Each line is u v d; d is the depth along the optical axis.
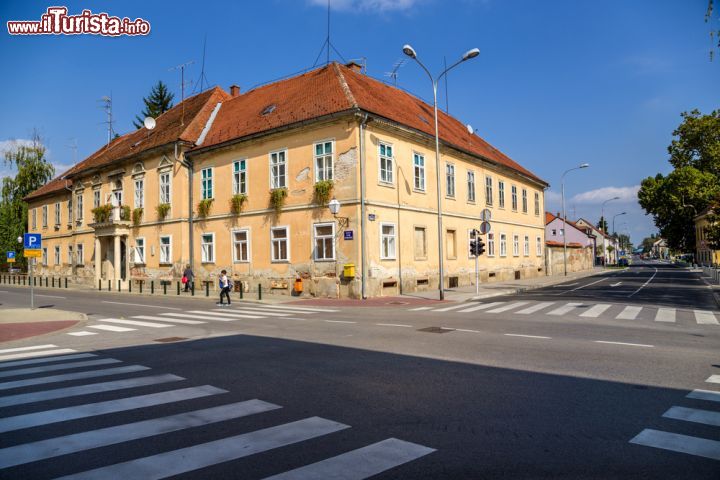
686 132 52.78
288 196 23.89
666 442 4.26
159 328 12.76
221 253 27.06
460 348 8.97
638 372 6.91
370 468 3.74
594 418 4.93
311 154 23.12
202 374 7.12
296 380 6.68
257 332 11.70
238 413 5.19
